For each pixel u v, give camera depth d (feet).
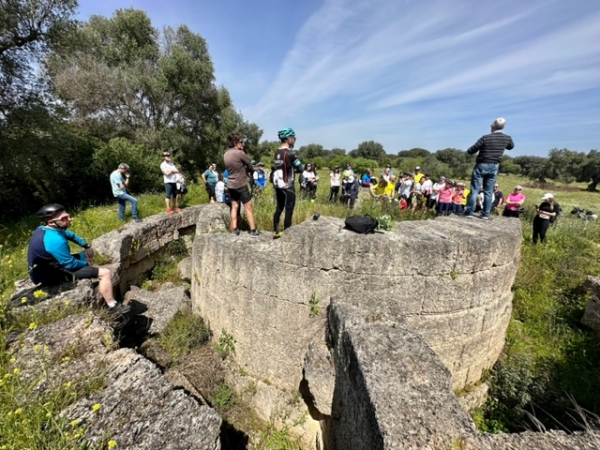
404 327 8.44
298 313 12.62
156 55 65.00
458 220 15.78
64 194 35.50
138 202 30.50
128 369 6.84
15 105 32.17
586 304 17.56
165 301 18.43
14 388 5.89
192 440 5.41
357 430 6.98
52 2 32.53
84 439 5.16
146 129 59.52
